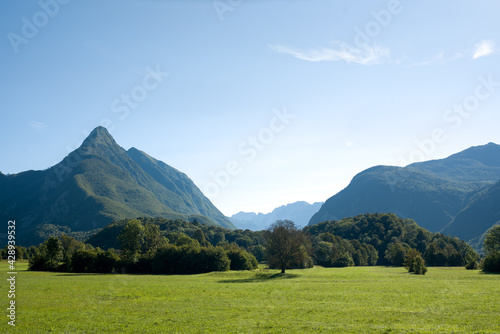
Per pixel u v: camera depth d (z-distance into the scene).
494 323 30.88
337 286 57.56
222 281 68.62
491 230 104.25
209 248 102.19
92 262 94.88
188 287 57.31
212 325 31.75
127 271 97.50
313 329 30.14
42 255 96.56
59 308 39.16
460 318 32.88
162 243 121.19
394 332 28.78
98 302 43.00
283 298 45.53
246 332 29.48
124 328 30.97
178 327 31.19
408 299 43.38
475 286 54.91
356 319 33.28
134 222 103.31
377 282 63.16
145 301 43.66
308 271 94.06
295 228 86.50
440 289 51.69
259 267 114.69
